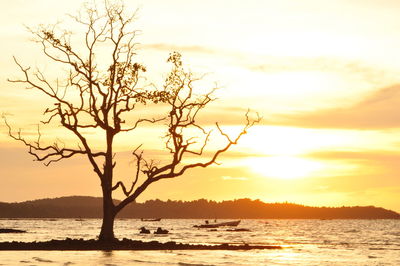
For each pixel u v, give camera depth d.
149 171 66.38
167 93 66.94
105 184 65.69
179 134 66.62
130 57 65.94
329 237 145.38
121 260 48.75
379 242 114.88
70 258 49.66
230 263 50.28
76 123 64.62
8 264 43.84
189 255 57.66
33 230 156.25
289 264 52.25
